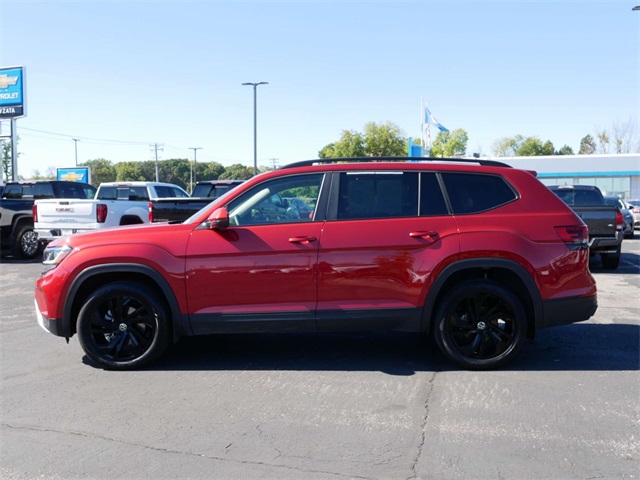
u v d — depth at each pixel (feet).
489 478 11.62
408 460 12.39
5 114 112.57
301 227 18.11
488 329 18.26
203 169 400.26
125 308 18.66
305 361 19.53
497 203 18.49
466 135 278.05
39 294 18.94
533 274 17.98
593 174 166.20
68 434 13.88
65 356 20.45
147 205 49.96
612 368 18.57
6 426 14.39
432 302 18.02
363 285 17.98
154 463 12.39
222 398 16.12
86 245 18.45
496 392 16.39
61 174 189.37
